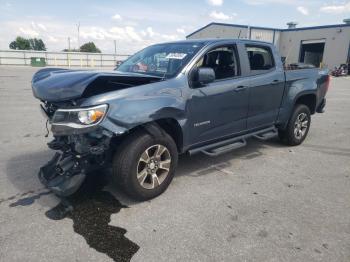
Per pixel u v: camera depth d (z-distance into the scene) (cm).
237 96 473
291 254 291
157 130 384
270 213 364
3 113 916
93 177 449
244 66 491
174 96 394
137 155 365
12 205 375
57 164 384
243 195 409
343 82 2562
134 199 387
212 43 458
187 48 457
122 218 349
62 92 340
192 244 304
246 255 289
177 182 445
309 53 4203
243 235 320
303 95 601
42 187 423
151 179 388
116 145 374
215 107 445
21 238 311
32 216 351
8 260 279
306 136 685
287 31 4266
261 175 477
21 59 4944
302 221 348
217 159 542
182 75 412
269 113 543
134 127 374
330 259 285
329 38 3862
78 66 5234
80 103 340
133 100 358
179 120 404
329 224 343
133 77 372
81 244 302
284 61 600
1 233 318
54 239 310
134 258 283
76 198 392
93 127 333
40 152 566
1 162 514
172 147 400
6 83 1819
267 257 287
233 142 495
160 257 285
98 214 357
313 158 557
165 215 356
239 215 358
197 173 479
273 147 617
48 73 420
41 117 866
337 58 3831
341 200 399
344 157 566
